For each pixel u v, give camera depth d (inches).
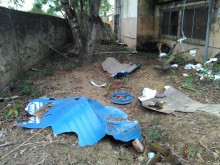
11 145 116.0
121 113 145.0
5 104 164.4
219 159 104.7
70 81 218.5
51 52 356.8
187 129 126.7
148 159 114.5
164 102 162.1
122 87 203.9
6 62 197.8
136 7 356.8
